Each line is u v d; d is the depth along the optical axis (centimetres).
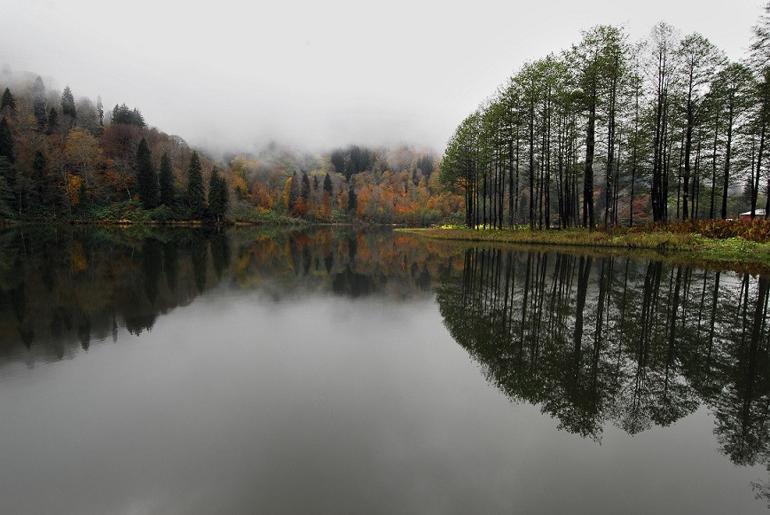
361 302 1060
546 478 348
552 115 3100
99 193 6912
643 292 1159
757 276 1393
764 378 578
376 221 11956
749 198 5228
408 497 318
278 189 13062
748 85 2531
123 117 11262
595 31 2580
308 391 519
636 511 307
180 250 2502
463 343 727
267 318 888
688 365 625
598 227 2825
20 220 5834
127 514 298
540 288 1239
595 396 518
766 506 316
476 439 411
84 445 390
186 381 545
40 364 601
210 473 347
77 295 1092
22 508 305
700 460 382
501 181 3788
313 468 356
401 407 478
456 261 1991
